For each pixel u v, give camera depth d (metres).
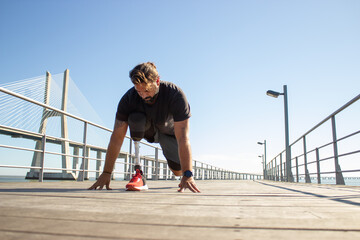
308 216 0.90
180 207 1.08
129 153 6.39
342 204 1.26
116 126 2.21
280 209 1.06
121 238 0.59
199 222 0.78
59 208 1.01
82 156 4.62
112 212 0.93
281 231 0.68
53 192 1.78
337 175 4.16
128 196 1.52
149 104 2.08
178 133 2.06
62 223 0.74
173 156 2.61
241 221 0.80
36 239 0.58
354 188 3.04
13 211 0.93
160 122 2.21
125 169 6.29
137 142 2.16
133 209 1.01
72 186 2.81
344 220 0.83
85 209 0.99
